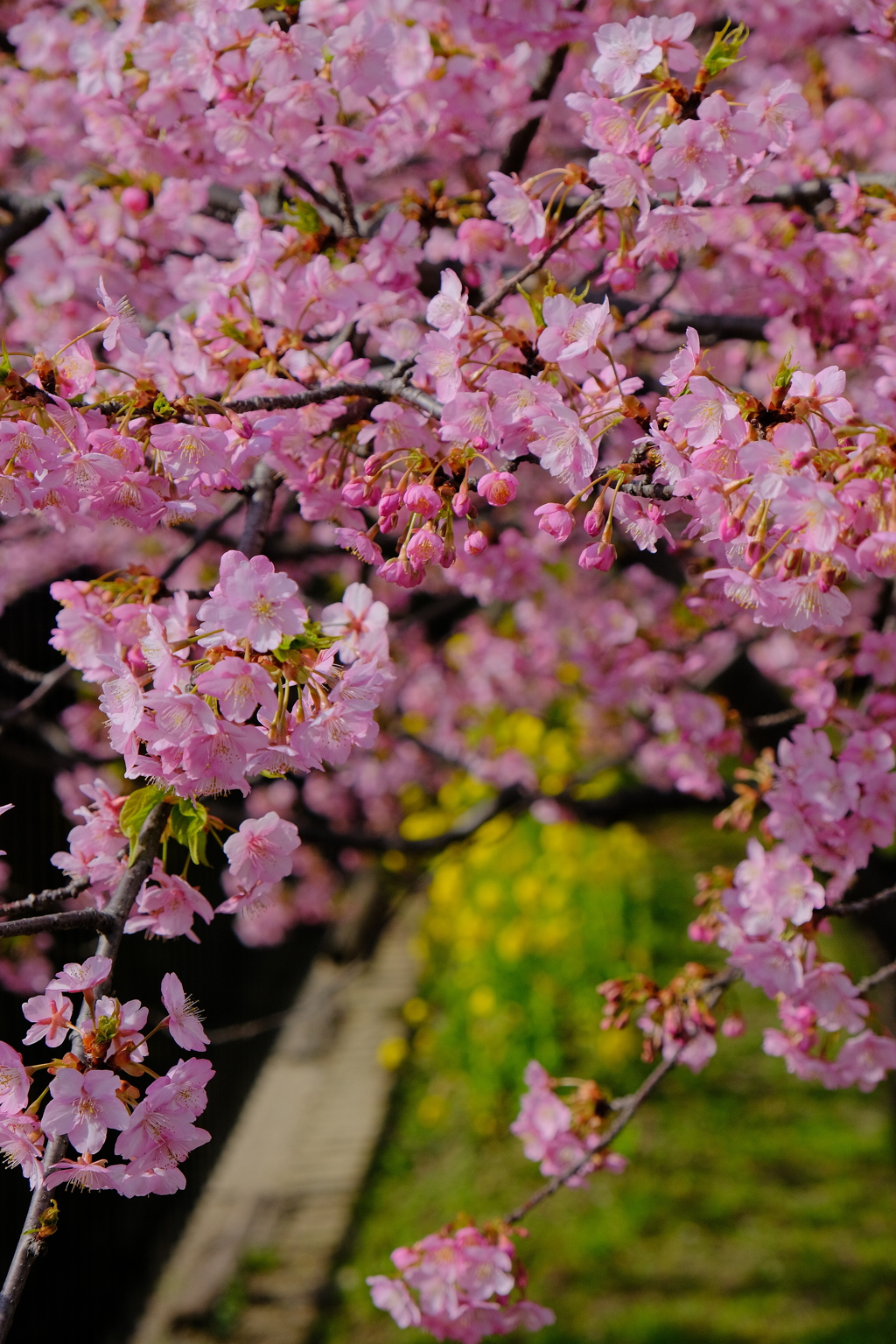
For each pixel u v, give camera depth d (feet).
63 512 5.48
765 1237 16.38
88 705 14.82
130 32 7.64
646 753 15.06
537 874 22.15
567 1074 20.25
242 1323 14.75
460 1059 20.61
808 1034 7.61
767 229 8.23
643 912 23.98
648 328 8.45
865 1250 15.98
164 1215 15.93
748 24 11.09
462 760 18.24
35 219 9.45
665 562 12.64
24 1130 4.45
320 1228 16.72
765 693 13.03
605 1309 15.02
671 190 6.92
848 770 7.25
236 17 6.74
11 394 4.77
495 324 5.57
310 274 6.67
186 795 4.72
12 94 10.36
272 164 7.57
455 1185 17.65
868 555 4.41
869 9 7.47
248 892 5.19
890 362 6.16
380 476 5.72
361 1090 20.48
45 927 4.59
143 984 14.76
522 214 6.54
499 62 8.38
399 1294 7.29
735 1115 19.58
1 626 13.35
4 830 12.54
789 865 7.16
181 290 8.40
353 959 24.97
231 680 4.45
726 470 4.78
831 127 9.94
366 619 6.16
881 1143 18.66
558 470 5.01
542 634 15.23
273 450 6.29
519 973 20.44
